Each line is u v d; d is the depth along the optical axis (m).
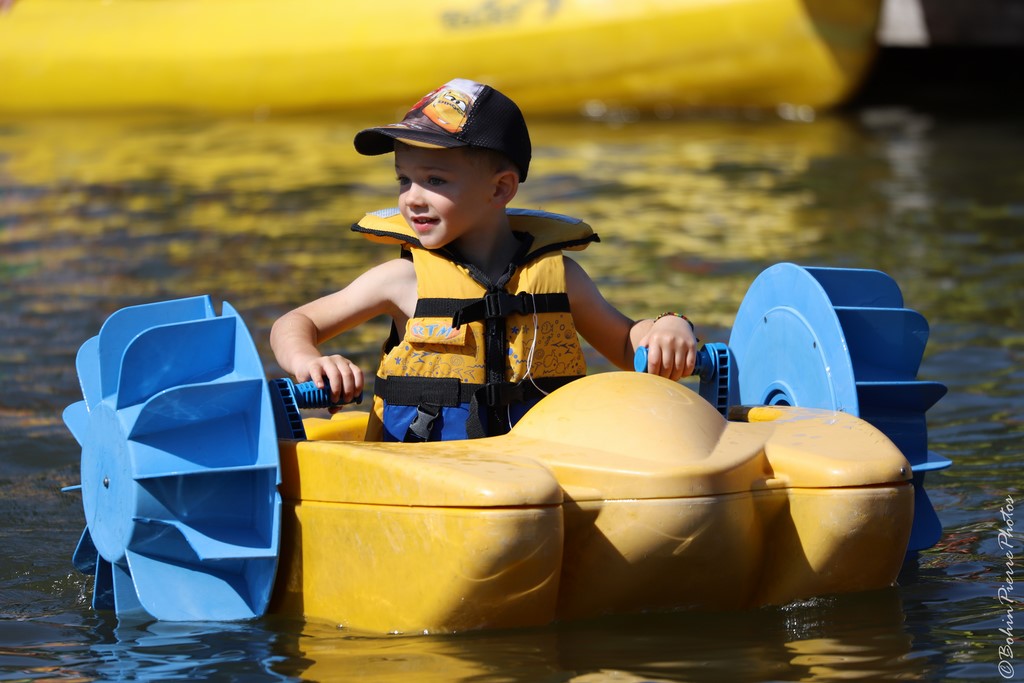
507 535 8.49
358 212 29.66
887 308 10.93
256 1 49.19
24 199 31.34
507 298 10.82
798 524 9.45
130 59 48.72
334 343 19.23
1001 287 22.34
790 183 33.69
